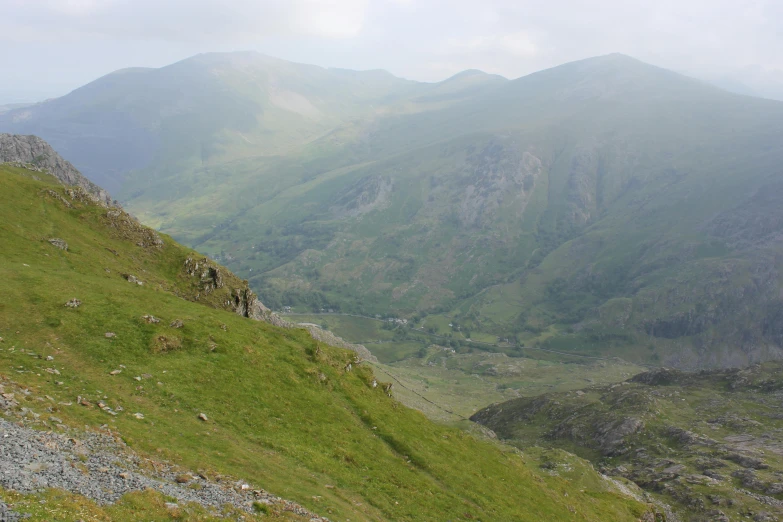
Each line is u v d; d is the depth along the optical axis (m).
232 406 47.84
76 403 36.81
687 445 135.00
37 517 20.34
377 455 52.53
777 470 112.31
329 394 60.56
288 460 43.00
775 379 172.00
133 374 45.53
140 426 37.41
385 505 42.84
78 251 75.62
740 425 145.38
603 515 73.81
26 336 45.19
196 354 53.94
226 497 31.17
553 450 110.94
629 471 127.75
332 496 39.56
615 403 172.00
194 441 38.75
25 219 76.69
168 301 64.81
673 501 106.50
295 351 65.75
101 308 54.06
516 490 62.50
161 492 28.05
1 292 50.25
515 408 196.88
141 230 94.25
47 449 27.48
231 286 94.69
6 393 32.75
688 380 193.00
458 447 67.44
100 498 24.75
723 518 95.88
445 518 45.91
